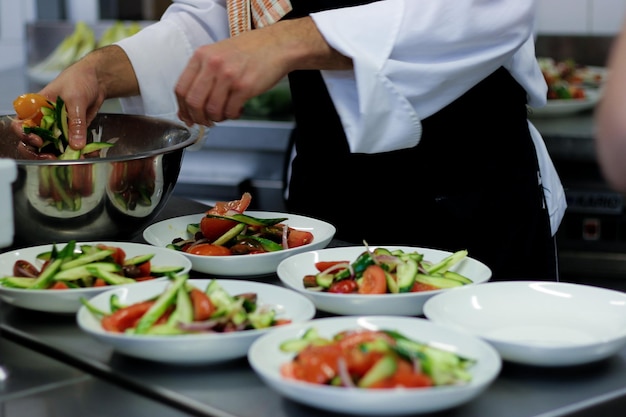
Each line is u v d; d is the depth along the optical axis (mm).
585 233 2756
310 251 1308
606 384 923
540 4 3361
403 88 1329
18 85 3445
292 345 916
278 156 2807
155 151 1378
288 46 1289
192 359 951
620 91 570
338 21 1306
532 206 1625
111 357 1001
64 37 3625
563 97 2969
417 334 954
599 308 1057
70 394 932
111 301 1049
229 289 1102
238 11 1611
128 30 3488
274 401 889
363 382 829
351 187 1646
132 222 1423
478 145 1576
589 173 2703
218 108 1302
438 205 1602
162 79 1719
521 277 1634
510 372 955
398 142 1369
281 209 2824
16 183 1314
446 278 1170
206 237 1381
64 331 1092
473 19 1318
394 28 1304
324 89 1604
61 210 1345
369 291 1129
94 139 1653
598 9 3303
